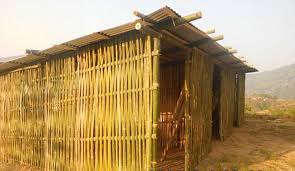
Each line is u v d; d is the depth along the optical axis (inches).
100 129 300.4
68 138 339.3
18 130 433.7
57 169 352.2
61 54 358.6
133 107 273.0
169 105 487.2
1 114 475.5
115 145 284.7
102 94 302.5
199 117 359.6
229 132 510.6
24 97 424.8
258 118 713.0
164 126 476.7
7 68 451.5
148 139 257.0
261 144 436.1
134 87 274.2
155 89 259.0
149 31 257.0
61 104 354.6
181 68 478.3
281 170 322.7
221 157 371.6
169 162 369.4
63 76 354.6
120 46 289.1
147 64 265.6
